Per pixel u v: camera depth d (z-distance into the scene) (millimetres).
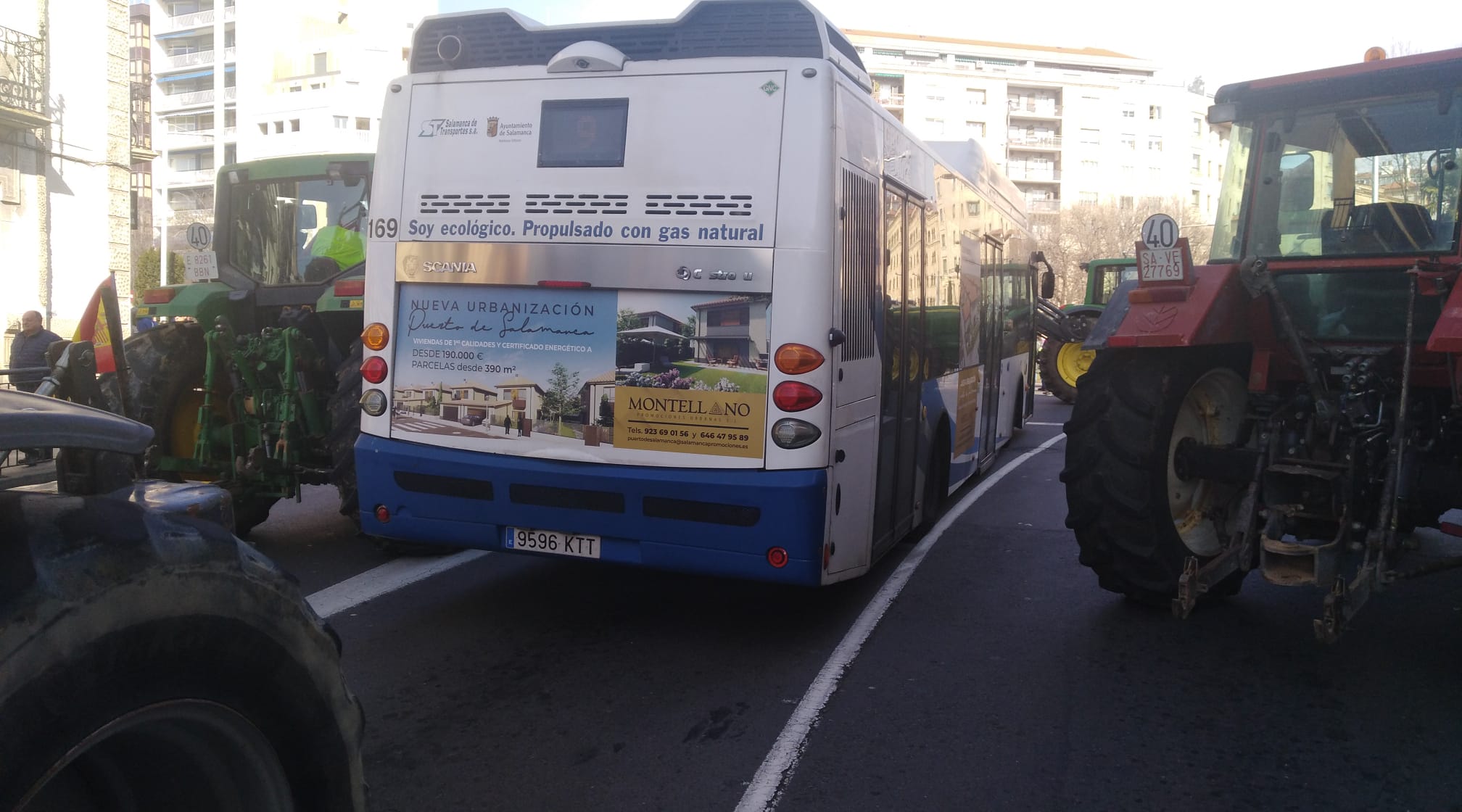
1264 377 5266
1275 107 5395
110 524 1916
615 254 4785
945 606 5867
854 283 4949
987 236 9203
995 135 84750
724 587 6176
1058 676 4742
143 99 68750
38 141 22375
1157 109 86812
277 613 2139
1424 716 4297
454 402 5078
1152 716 4277
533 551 4996
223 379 6957
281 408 6617
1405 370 4496
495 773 3676
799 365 4562
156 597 1895
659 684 4578
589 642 5121
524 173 4949
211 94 75562
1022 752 3920
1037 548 7363
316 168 7496
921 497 6824
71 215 23297
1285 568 4676
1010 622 5562
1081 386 5527
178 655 1934
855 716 4254
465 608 5641
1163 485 5285
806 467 4590
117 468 2271
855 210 4949
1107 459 5324
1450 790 3633
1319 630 4305
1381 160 5047
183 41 77125
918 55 88688
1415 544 4789
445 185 5082
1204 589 5098
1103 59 93688
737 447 4645
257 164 7609
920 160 6383
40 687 1710
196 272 7652
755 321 4613
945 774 3723
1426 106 4953
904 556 7090
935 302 6914
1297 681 4688
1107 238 59062
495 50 5145
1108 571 5516
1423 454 4805
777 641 5199
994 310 9734
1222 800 3555
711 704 4348
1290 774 3758
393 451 5148
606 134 4832
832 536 4754
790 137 4609
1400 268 4859
